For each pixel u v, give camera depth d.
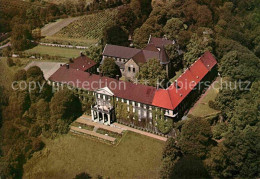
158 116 124.69
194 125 110.50
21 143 132.25
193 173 106.44
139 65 149.50
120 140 125.81
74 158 125.25
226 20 187.25
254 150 104.69
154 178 112.44
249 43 177.62
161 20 196.62
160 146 120.50
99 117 138.88
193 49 158.75
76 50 199.62
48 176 122.75
